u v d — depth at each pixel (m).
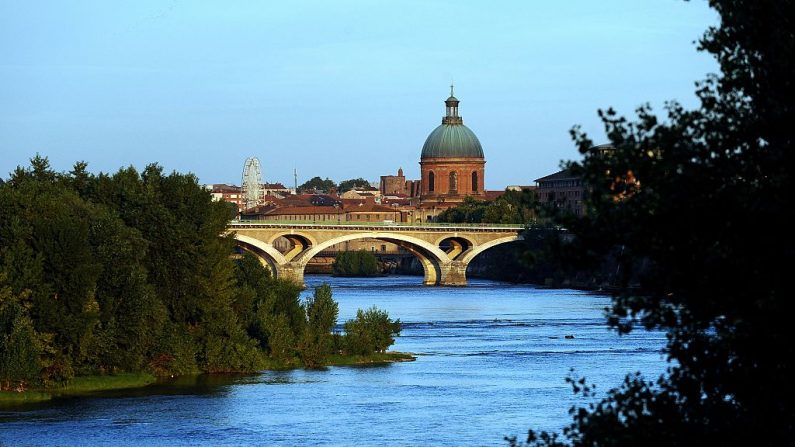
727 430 67.69
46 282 197.38
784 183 64.50
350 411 183.88
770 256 63.78
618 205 68.75
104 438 161.75
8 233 197.12
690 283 66.31
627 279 69.19
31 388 196.88
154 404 190.00
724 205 65.44
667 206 66.19
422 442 158.25
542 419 174.88
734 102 69.69
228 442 159.38
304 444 158.12
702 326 69.56
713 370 69.81
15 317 192.00
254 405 189.75
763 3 68.56
